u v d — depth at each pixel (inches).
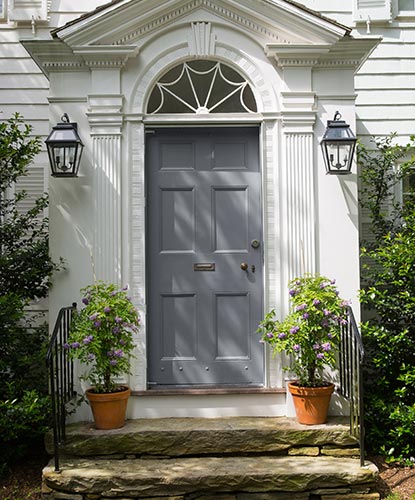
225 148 189.8
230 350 186.1
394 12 239.6
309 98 184.5
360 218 228.5
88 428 165.5
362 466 151.9
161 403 175.5
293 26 183.2
